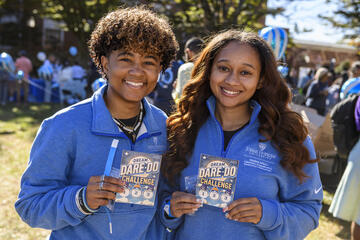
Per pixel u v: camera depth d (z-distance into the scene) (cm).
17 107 990
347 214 288
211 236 144
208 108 156
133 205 138
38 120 834
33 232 339
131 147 141
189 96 160
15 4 1538
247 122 154
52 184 132
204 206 145
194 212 144
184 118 157
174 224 150
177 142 152
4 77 1001
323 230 371
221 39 150
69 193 126
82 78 1012
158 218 155
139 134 144
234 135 148
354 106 315
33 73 1276
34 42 1611
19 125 769
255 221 135
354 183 287
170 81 391
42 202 128
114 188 123
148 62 135
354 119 312
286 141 144
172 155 151
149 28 131
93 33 142
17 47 1552
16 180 453
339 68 1730
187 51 334
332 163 486
